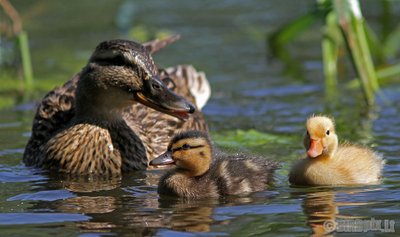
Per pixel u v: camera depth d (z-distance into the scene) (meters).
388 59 19.59
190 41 22.30
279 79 18.72
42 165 13.15
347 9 15.86
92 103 13.18
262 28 23.09
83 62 20.19
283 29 20.83
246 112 16.30
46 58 20.66
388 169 12.40
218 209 10.65
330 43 18.27
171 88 14.74
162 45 16.47
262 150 13.63
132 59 12.94
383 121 15.16
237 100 17.17
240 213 10.43
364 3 24.52
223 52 21.17
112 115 13.19
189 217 10.29
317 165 11.89
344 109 16.14
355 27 16.03
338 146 12.63
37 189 11.84
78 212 10.58
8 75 19.47
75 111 13.48
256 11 25.05
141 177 12.61
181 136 11.73
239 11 25.16
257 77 18.95
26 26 23.98
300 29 20.78
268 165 12.23
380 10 23.69
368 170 11.97
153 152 13.36
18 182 12.27
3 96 17.70
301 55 20.86
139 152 13.18
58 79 18.81
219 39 22.39
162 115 14.03
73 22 24.34
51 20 24.66
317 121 12.05
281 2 25.88
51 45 21.97
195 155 11.56
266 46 21.55
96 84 13.05
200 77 16.50
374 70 17.67
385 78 18.47
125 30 23.16
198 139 11.69
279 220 10.11
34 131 13.81
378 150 13.33
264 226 9.88
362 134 14.32
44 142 13.41
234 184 11.46
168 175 11.62
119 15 24.23
